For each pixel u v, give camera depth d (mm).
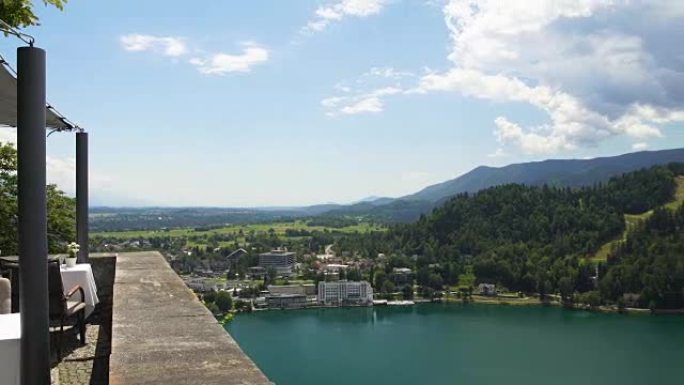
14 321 3166
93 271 8078
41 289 2615
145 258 8266
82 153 6758
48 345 2664
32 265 2590
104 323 6305
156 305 4109
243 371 2391
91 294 6156
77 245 6547
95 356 4977
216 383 2221
